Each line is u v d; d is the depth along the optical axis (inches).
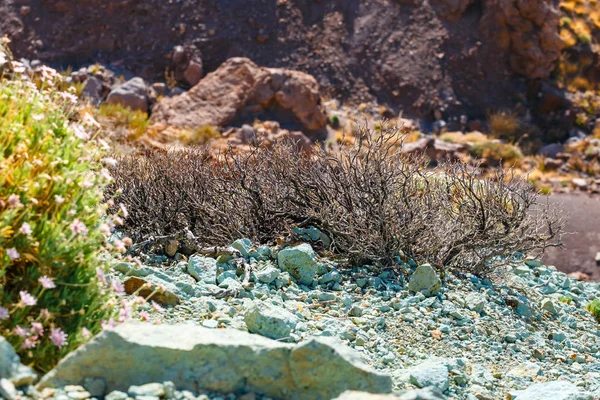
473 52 1053.8
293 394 137.0
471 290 257.9
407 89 1019.9
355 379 136.8
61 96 175.3
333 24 1055.0
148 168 291.1
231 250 238.7
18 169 142.9
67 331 142.3
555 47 1052.5
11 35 968.3
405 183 264.2
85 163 154.5
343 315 219.6
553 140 1015.6
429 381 184.5
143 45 975.6
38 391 123.3
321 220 264.5
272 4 1043.3
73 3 987.9
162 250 257.8
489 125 1000.9
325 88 1000.9
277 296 222.4
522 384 201.9
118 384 129.6
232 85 861.8
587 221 675.4
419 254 266.5
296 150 302.7
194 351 133.2
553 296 301.1
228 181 287.3
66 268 144.6
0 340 121.1
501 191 282.5
